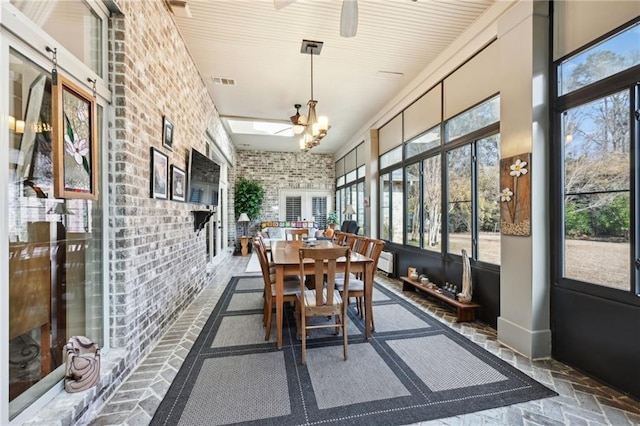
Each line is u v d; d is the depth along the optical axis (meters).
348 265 2.31
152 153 2.41
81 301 1.80
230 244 8.44
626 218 1.85
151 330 2.40
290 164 9.49
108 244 1.94
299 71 4.00
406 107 4.79
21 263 1.37
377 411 1.66
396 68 3.92
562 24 2.22
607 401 1.75
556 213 2.26
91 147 1.61
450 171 3.71
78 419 1.46
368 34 3.15
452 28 3.06
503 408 1.68
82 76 1.68
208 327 2.88
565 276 2.22
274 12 2.82
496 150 2.97
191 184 3.54
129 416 1.60
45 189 1.51
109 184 1.95
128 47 2.02
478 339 2.62
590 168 2.06
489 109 3.04
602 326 1.95
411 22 2.96
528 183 2.30
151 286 2.40
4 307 1.24
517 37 2.41
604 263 1.97
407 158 4.79
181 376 2.00
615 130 1.91
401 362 2.21
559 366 2.15
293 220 9.43
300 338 2.63
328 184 9.66
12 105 1.30
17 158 1.34
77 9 1.73
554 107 2.28
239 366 2.14
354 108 5.41
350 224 6.46
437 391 1.84
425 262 4.19
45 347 1.52
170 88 2.87
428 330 2.82
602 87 1.96
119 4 1.92
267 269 2.71
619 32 1.86
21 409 1.34
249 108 5.41
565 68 2.22
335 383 1.93
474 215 3.24
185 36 3.20
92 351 1.70
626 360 1.82
